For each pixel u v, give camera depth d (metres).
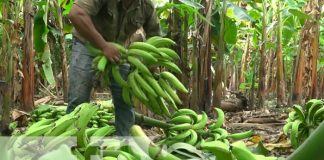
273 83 13.49
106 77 2.93
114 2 3.50
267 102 11.89
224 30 7.54
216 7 7.66
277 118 6.91
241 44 16.59
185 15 6.71
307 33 8.88
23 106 6.65
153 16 3.78
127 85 2.71
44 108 4.11
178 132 2.83
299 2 10.12
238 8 7.54
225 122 6.61
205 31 7.37
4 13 5.44
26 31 6.67
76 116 1.48
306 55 8.96
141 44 2.69
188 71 6.66
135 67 2.70
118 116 3.19
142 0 3.64
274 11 10.62
